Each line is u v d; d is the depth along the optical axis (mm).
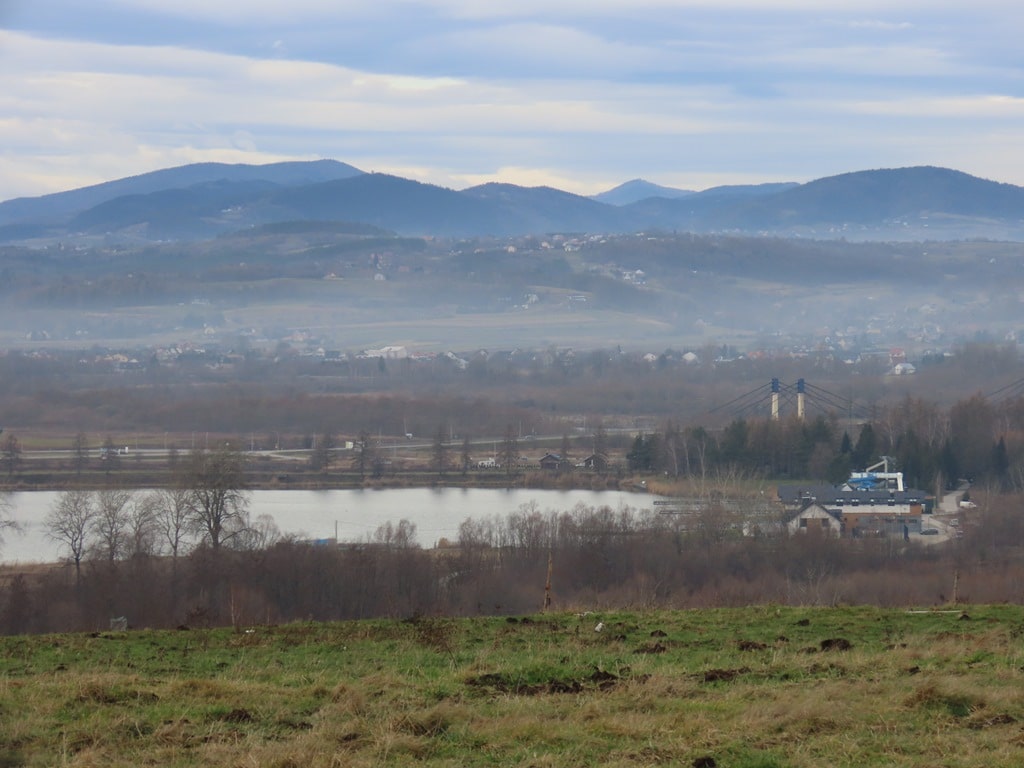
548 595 92562
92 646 72250
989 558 167000
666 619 81375
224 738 47875
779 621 79938
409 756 44969
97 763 44469
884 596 136250
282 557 136375
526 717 49375
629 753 45031
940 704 50781
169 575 136750
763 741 46469
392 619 87125
